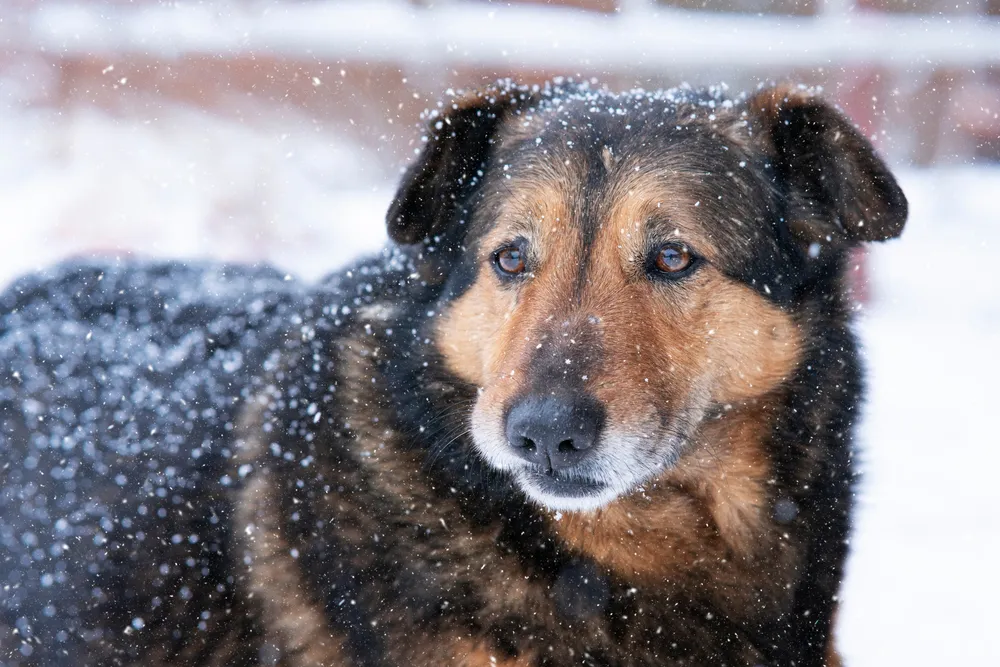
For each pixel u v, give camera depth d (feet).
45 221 7.68
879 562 4.85
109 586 4.12
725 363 4.01
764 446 4.05
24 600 4.13
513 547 4.00
